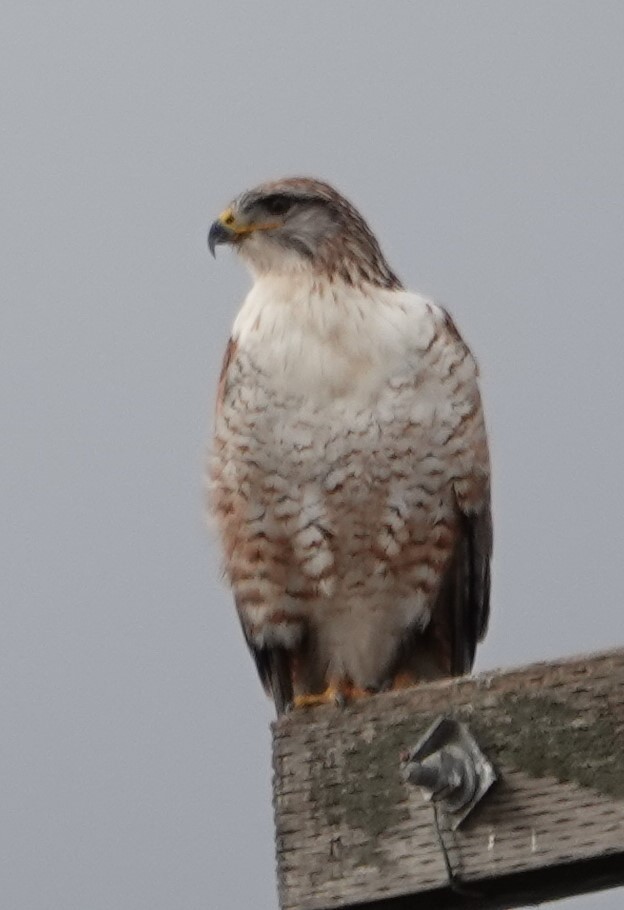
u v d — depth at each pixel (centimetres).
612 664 722
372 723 750
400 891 723
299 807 750
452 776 718
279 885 743
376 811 738
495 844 714
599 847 700
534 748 721
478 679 738
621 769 708
